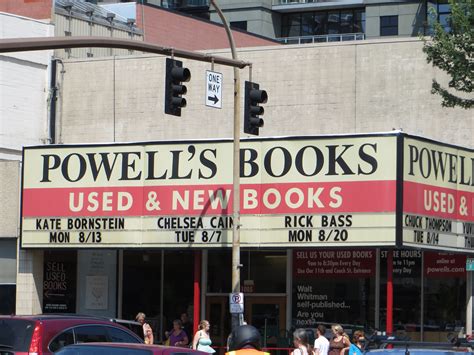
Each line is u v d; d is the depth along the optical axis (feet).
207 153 92.89
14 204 104.68
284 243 89.51
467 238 93.40
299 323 100.48
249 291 102.32
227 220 91.66
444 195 91.20
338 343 79.05
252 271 102.47
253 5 304.50
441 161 91.09
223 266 103.40
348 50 111.34
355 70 110.83
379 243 86.43
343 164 88.28
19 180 104.68
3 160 105.91
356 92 110.63
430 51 90.12
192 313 104.27
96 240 95.96
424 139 89.20
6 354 50.55
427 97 107.96
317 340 77.82
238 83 83.97
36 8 143.54
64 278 106.52
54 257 106.32
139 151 95.25
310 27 310.86
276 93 113.39
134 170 95.14
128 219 94.99
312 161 89.35
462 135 106.32
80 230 96.68
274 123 113.09
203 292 103.71
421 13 296.10
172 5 304.91
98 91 121.70
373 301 98.63
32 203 98.78
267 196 90.38
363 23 306.55
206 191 92.58
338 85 111.34
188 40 198.08
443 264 97.86
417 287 98.32
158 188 94.12
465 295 97.04
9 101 122.11
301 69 112.78
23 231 98.99
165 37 192.13
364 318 98.63
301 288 100.78
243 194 90.99
